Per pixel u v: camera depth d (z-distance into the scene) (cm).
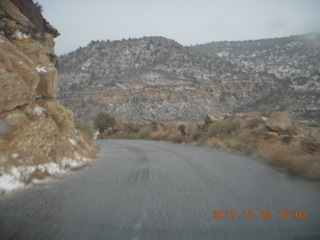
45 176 858
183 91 13262
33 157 901
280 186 726
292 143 1162
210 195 644
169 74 17312
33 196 647
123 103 12338
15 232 425
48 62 1409
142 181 813
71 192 688
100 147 2061
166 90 13162
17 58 1109
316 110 7194
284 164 1036
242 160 1239
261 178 831
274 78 16600
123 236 414
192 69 18250
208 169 999
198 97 13050
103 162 1239
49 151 1011
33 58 1329
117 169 1038
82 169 1039
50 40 1698
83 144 1450
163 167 1066
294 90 9719
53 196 648
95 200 614
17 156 850
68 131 1350
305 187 716
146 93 12888
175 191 688
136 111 11819
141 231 433
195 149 1836
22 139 917
